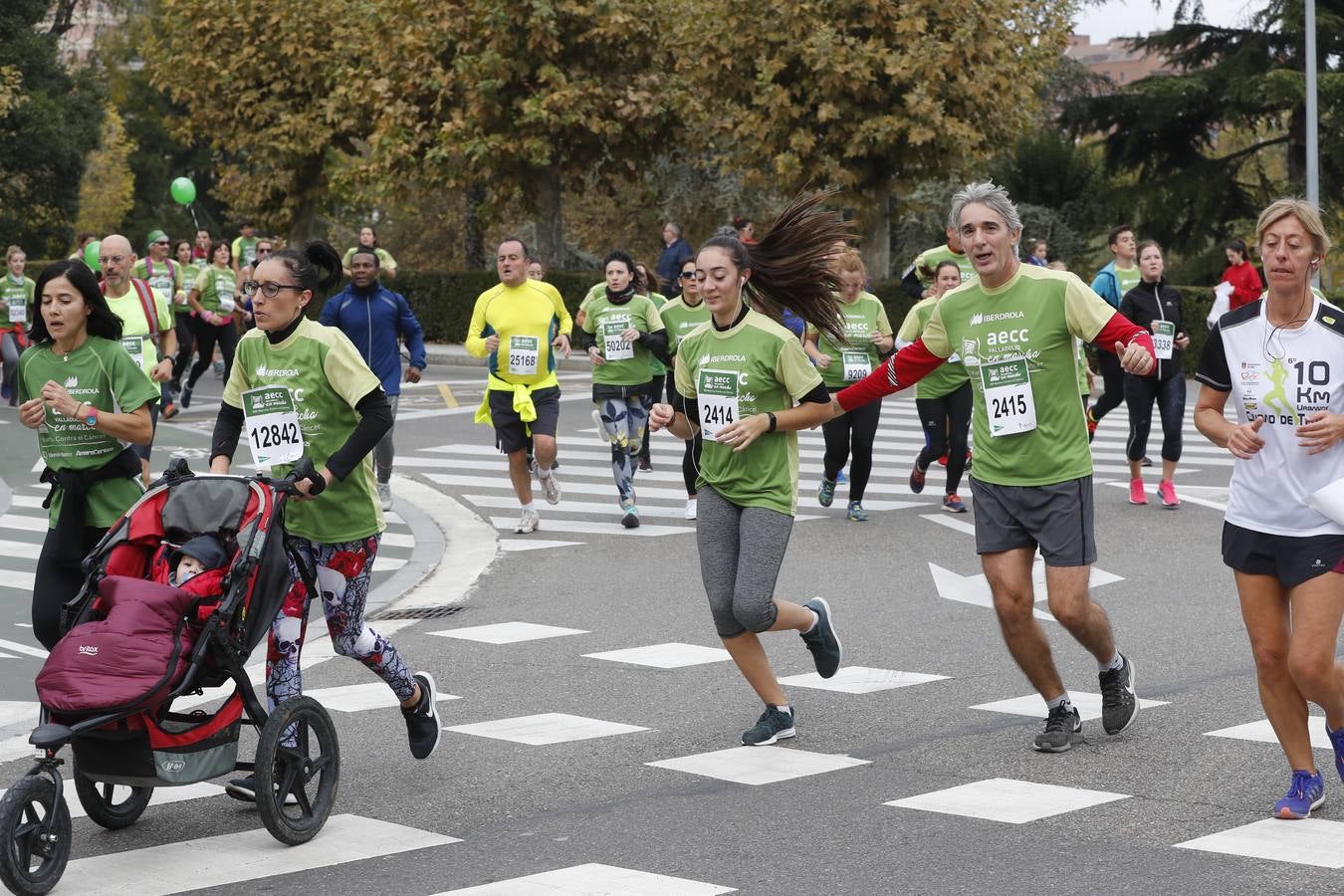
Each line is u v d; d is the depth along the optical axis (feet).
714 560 30.73
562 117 140.56
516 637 42.29
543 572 52.08
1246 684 35.37
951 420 61.82
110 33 297.74
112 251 51.70
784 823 25.61
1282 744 25.70
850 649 40.01
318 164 179.83
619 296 60.34
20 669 39.81
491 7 140.87
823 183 136.36
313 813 25.57
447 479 72.95
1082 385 64.08
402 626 44.34
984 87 132.26
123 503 28.86
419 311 156.76
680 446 84.53
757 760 29.78
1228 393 25.48
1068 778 28.07
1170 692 34.83
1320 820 25.26
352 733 32.63
